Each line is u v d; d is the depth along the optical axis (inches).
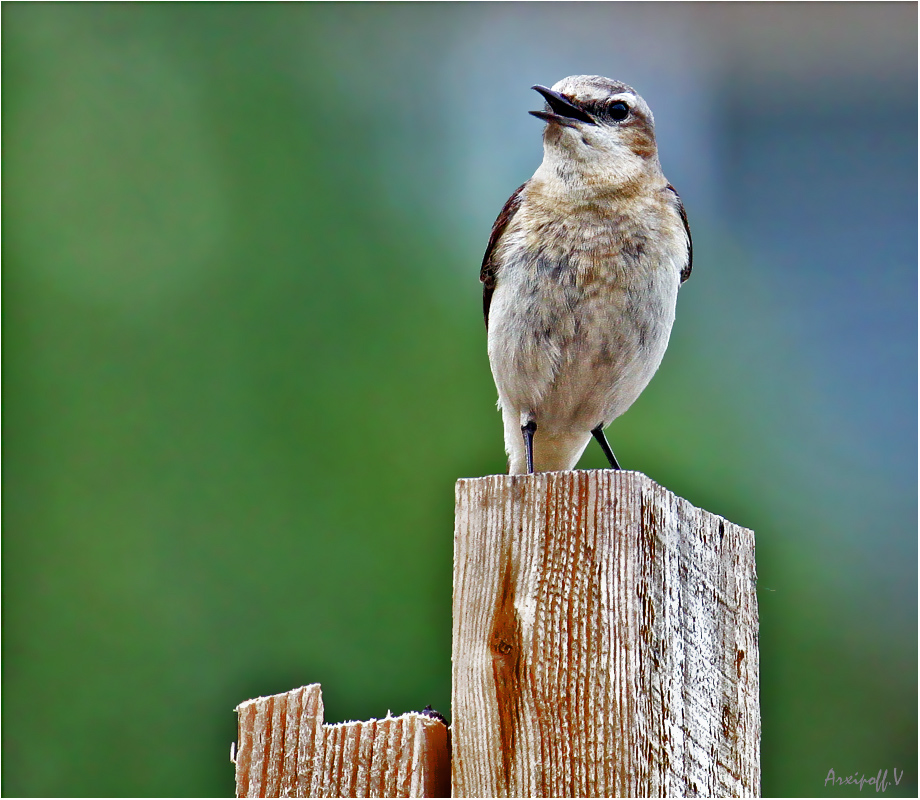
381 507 600.7
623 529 228.8
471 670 230.2
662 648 230.1
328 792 245.3
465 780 226.1
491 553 234.2
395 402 629.6
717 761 248.1
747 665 269.0
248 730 250.1
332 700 555.2
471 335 653.9
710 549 257.0
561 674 225.9
